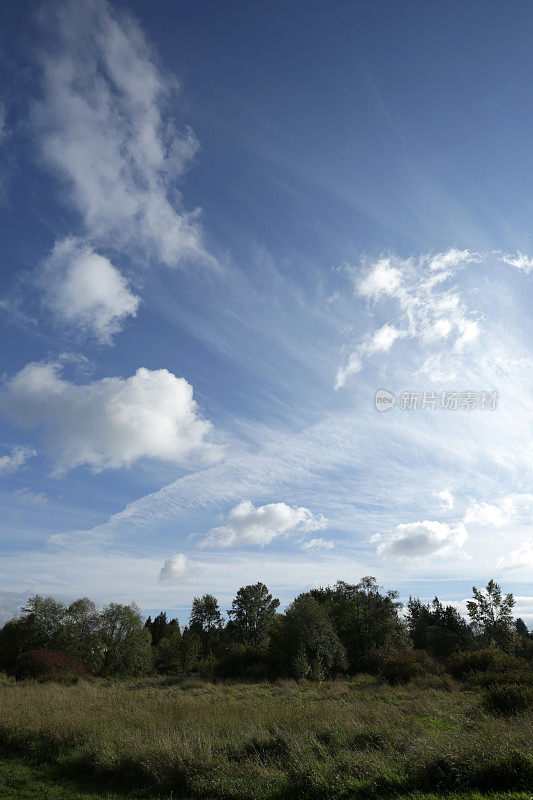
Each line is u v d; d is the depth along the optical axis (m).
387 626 46.94
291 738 9.64
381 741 9.27
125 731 11.20
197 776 8.09
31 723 12.43
